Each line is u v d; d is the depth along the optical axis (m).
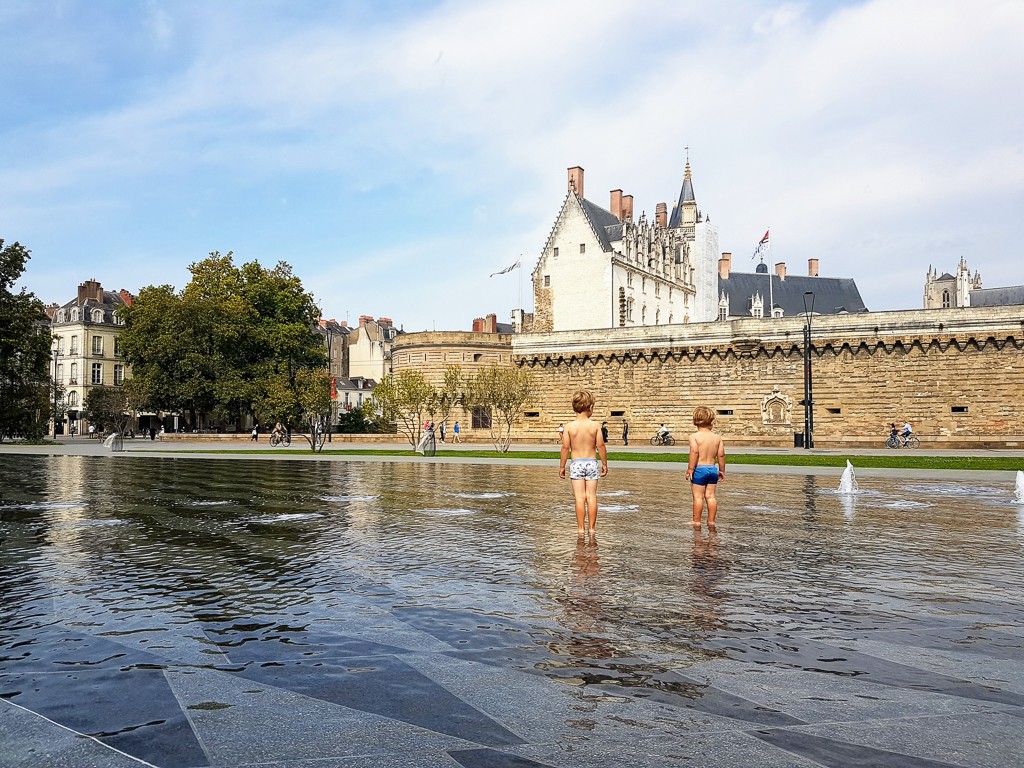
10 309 56.78
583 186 81.12
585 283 75.75
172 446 56.44
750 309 112.00
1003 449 44.50
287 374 70.00
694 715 4.34
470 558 9.55
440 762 3.74
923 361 51.66
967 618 6.56
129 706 4.54
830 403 54.47
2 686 4.89
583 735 4.07
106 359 95.25
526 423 66.75
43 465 31.72
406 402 46.41
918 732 4.10
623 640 5.89
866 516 13.95
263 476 25.08
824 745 3.93
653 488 20.11
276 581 8.20
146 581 8.21
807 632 6.11
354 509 15.20
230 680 5.00
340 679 5.00
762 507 15.50
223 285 73.44
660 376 61.09
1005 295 107.44
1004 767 3.67
